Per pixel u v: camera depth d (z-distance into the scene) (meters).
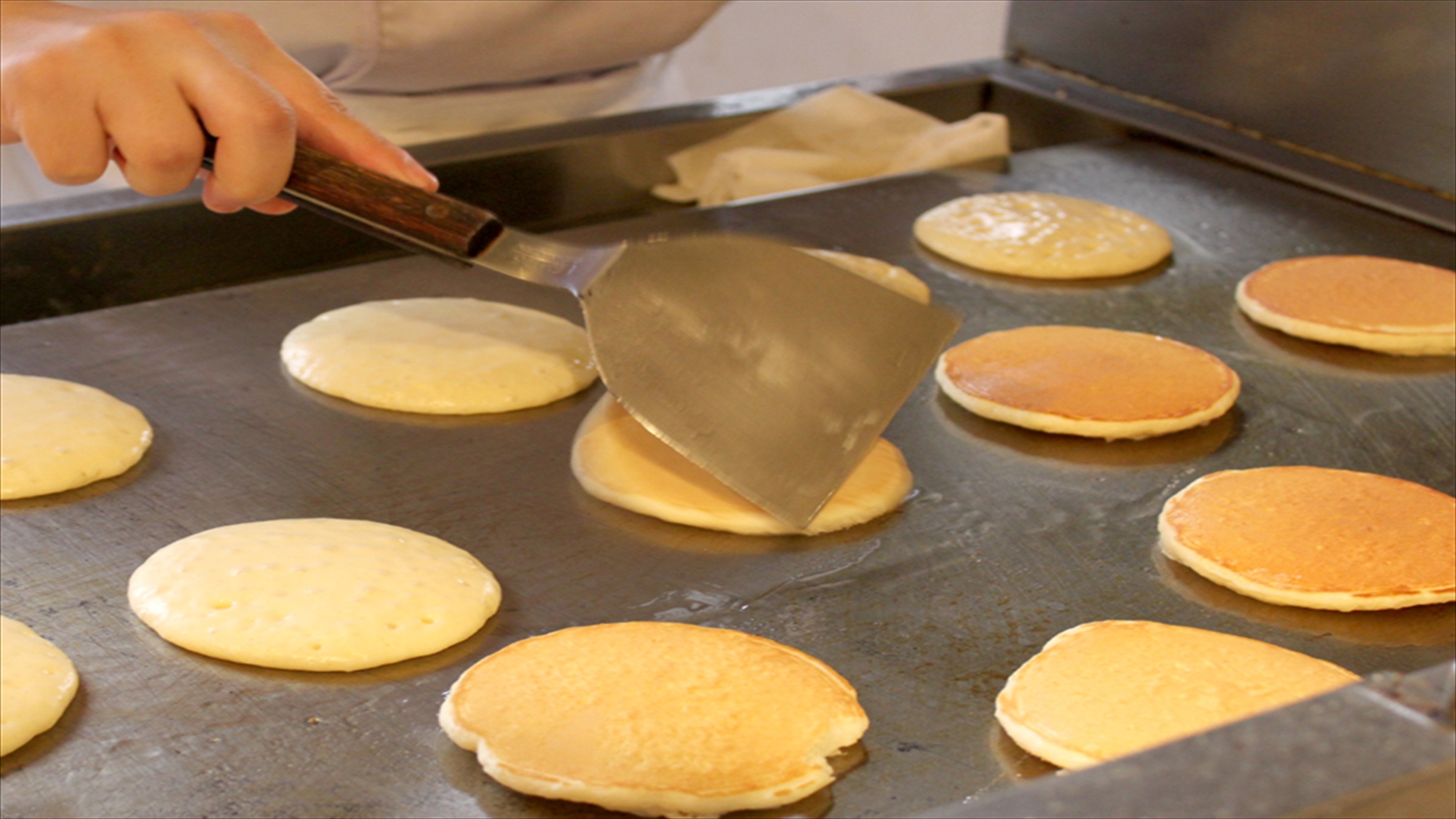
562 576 1.09
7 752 1.00
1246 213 1.40
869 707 1.03
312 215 1.31
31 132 1.08
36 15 1.11
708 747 0.99
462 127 1.49
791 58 2.43
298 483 1.14
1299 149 1.45
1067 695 1.02
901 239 1.37
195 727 1.01
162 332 1.24
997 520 1.13
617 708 1.01
